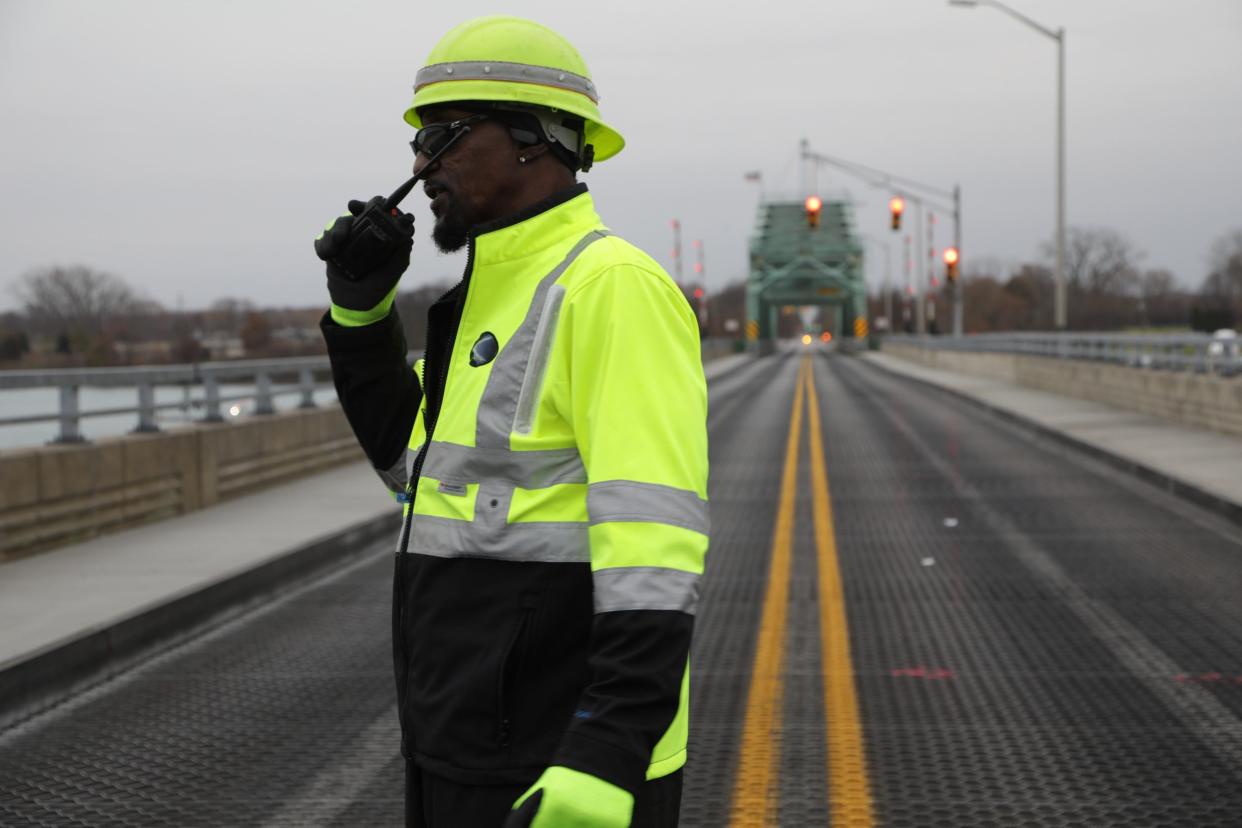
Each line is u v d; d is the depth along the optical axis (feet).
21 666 20.16
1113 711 19.29
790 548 34.45
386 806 16.07
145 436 36.32
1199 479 43.27
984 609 26.53
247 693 21.39
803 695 20.42
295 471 48.34
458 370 6.62
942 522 38.70
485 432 6.33
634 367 5.95
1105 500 42.98
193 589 26.25
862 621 25.58
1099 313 423.64
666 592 5.57
